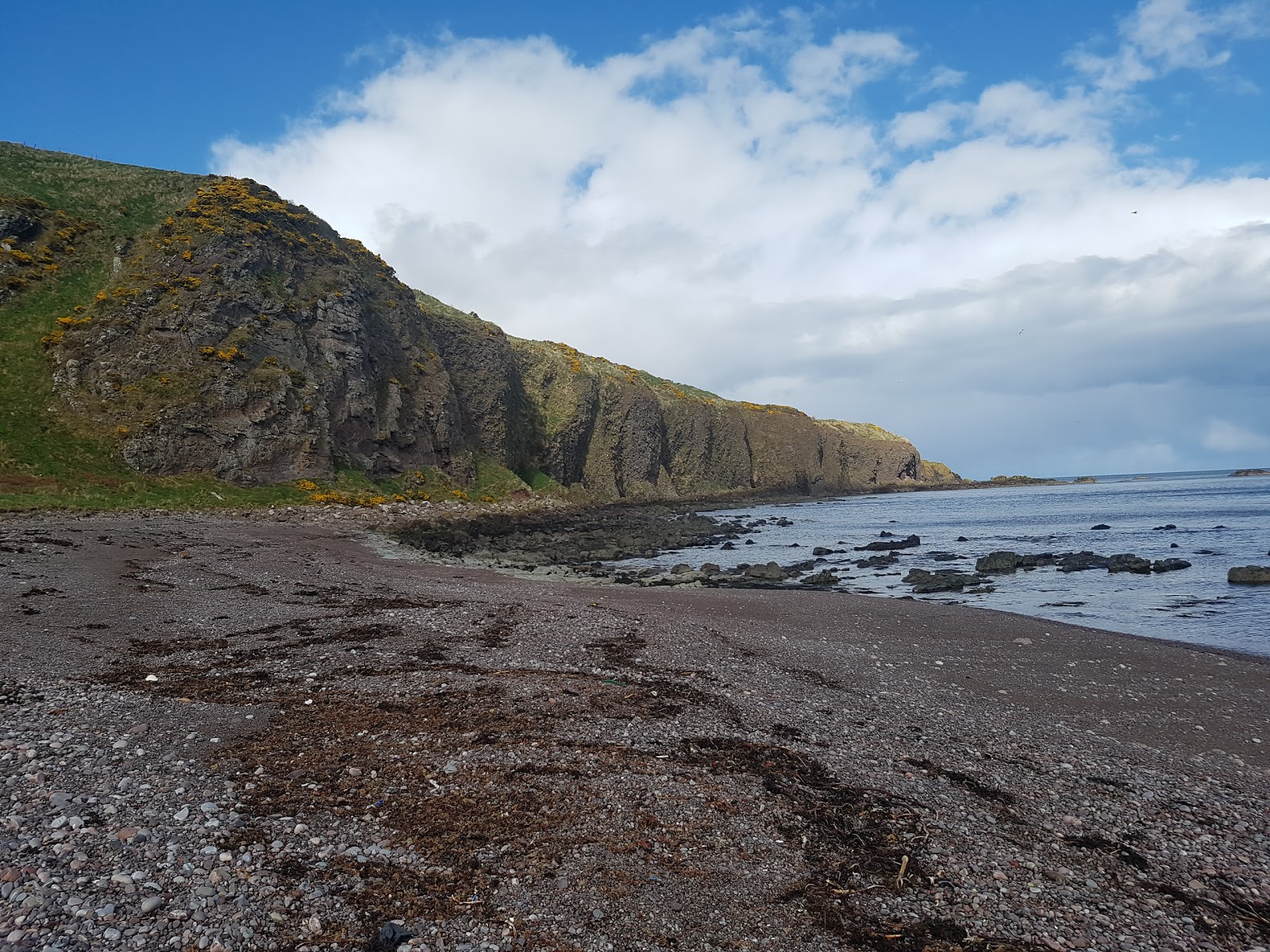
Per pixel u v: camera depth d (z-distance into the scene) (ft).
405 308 255.50
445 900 21.45
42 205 200.44
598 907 21.76
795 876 24.22
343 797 27.30
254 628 56.59
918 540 173.78
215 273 197.36
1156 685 52.85
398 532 160.66
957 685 51.62
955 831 28.02
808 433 467.11
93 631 52.54
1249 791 34.06
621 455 351.25
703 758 33.73
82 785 25.99
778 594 92.79
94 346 173.58
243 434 179.83
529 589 89.66
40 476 144.05
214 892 20.29
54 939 17.42
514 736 34.50
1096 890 24.38
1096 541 162.30
